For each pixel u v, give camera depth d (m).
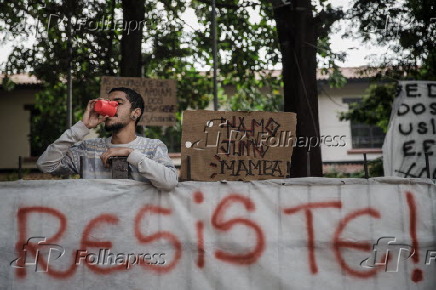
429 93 5.78
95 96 13.05
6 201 3.47
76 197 3.48
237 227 3.55
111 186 3.50
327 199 3.61
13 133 18.75
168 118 8.17
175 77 13.27
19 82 18.62
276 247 3.55
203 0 11.03
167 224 3.52
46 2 10.86
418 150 5.71
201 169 3.76
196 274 3.49
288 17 6.96
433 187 3.67
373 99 11.46
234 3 11.62
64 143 3.52
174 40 11.74
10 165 18.59
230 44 12.23
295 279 3.54
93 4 10.91
